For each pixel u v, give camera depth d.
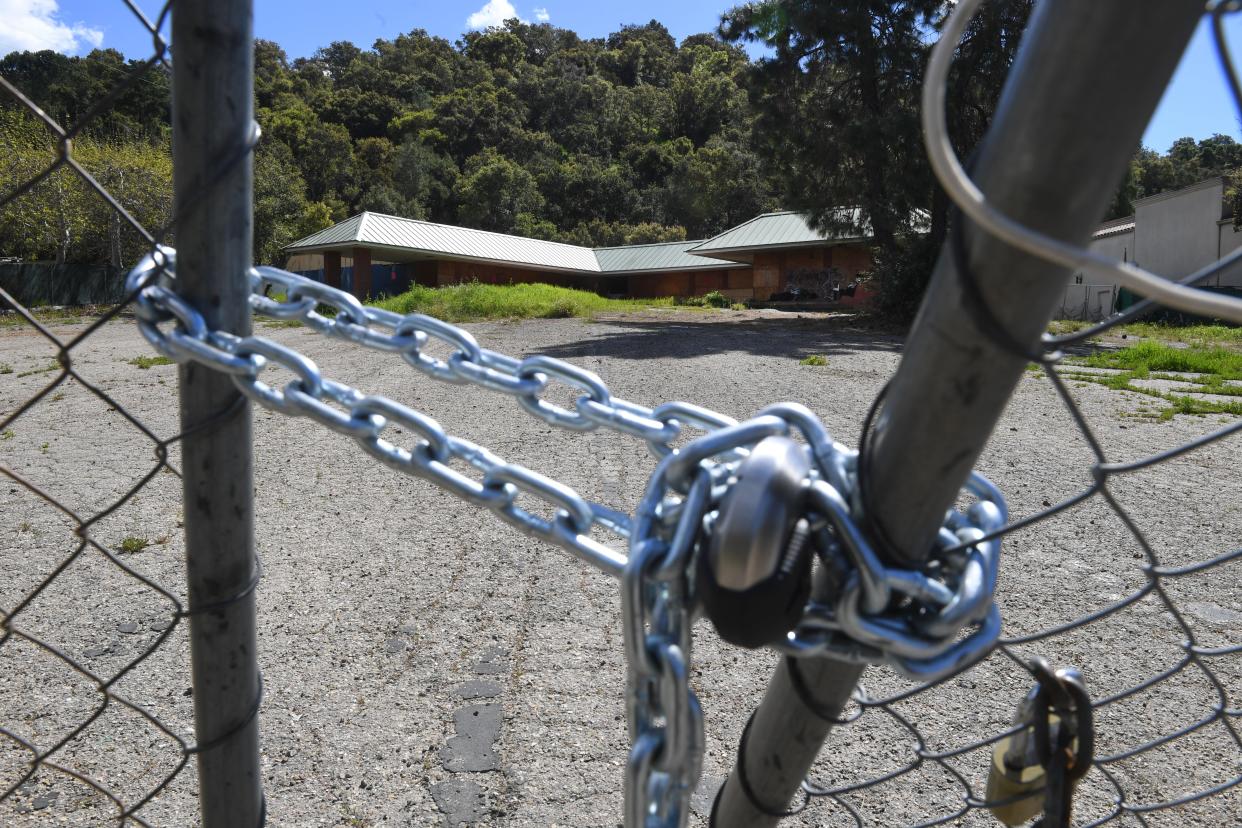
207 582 0.92
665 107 99.25
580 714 2.63
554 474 5.33
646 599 0.65
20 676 2.88
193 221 0.83
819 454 0.66
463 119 89.31
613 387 9.09
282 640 3.15
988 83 16.17
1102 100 0.45
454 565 3.84
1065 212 0.47
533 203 71.88
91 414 7.38
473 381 0.85
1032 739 0.87
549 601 3.46
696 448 0.65
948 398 0.55
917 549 0.61
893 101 19.31
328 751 2.46
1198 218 25.75
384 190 71.31
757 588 0.57
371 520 4.48
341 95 93.00
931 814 2.15
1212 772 2.31
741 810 0.87
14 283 25.98
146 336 0.83
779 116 20.50
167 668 2.94
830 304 32.53
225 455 0.89
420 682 2.84
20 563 3.90
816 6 18.53
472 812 2.19
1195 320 20.08
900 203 18.97
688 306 30.17
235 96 0.82
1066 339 0.52
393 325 0.87
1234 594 3.51
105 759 2.42
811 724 0.77
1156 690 2.76
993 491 0.71
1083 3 0.44
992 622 0.64
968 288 0.51
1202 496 4.97
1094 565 3.87
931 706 2.67
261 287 0.92
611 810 2.19
